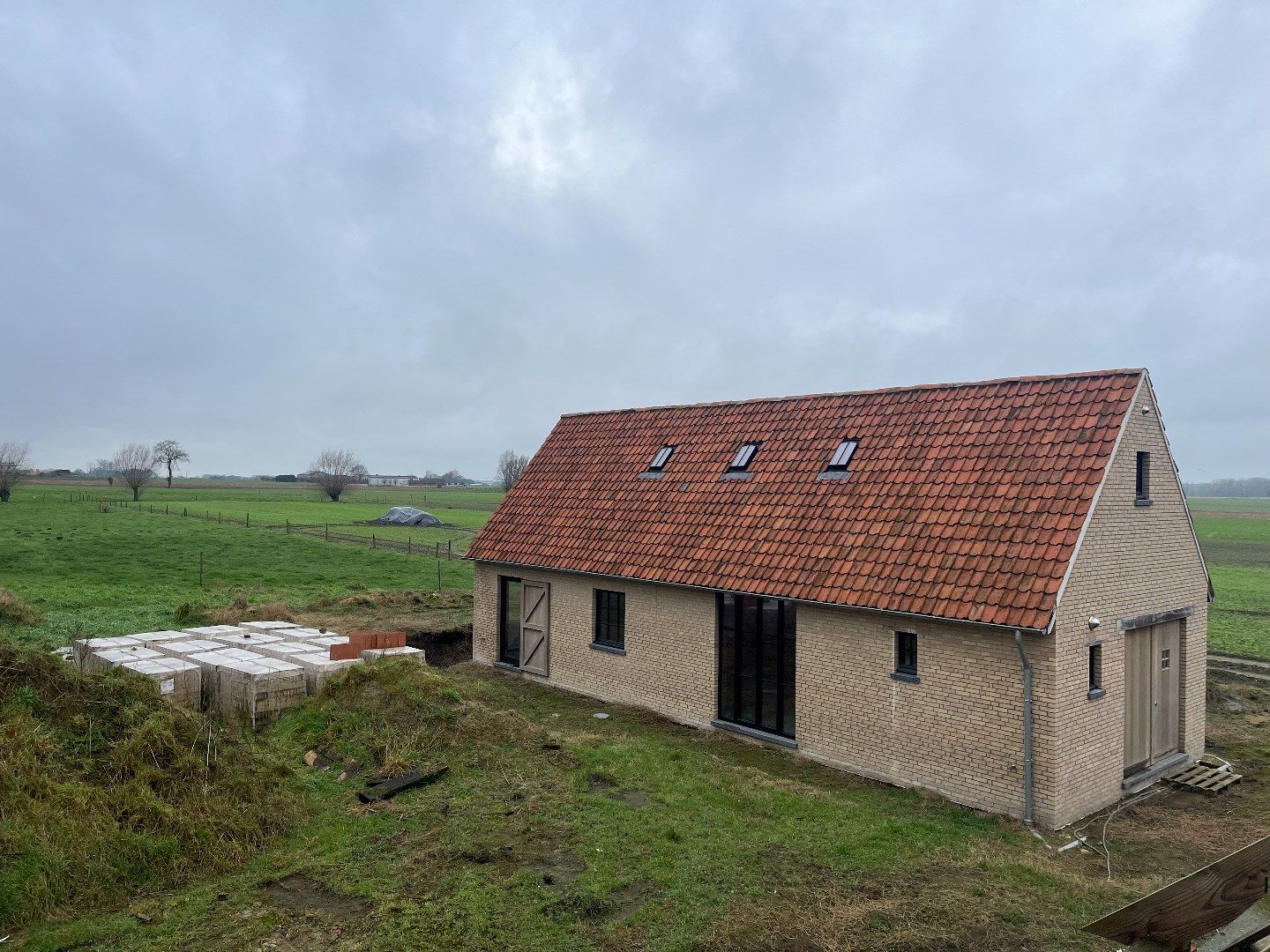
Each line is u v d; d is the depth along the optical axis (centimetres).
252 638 1789
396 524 6538
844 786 1345
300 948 794
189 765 1072
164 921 838
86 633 1986
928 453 1531
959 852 1062
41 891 837
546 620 2019
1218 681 2097
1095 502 1234
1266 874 427
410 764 1248
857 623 1402
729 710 1633
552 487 2241
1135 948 394
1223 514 11469
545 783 1225
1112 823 1220
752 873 972
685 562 1689
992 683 1230
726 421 2034
